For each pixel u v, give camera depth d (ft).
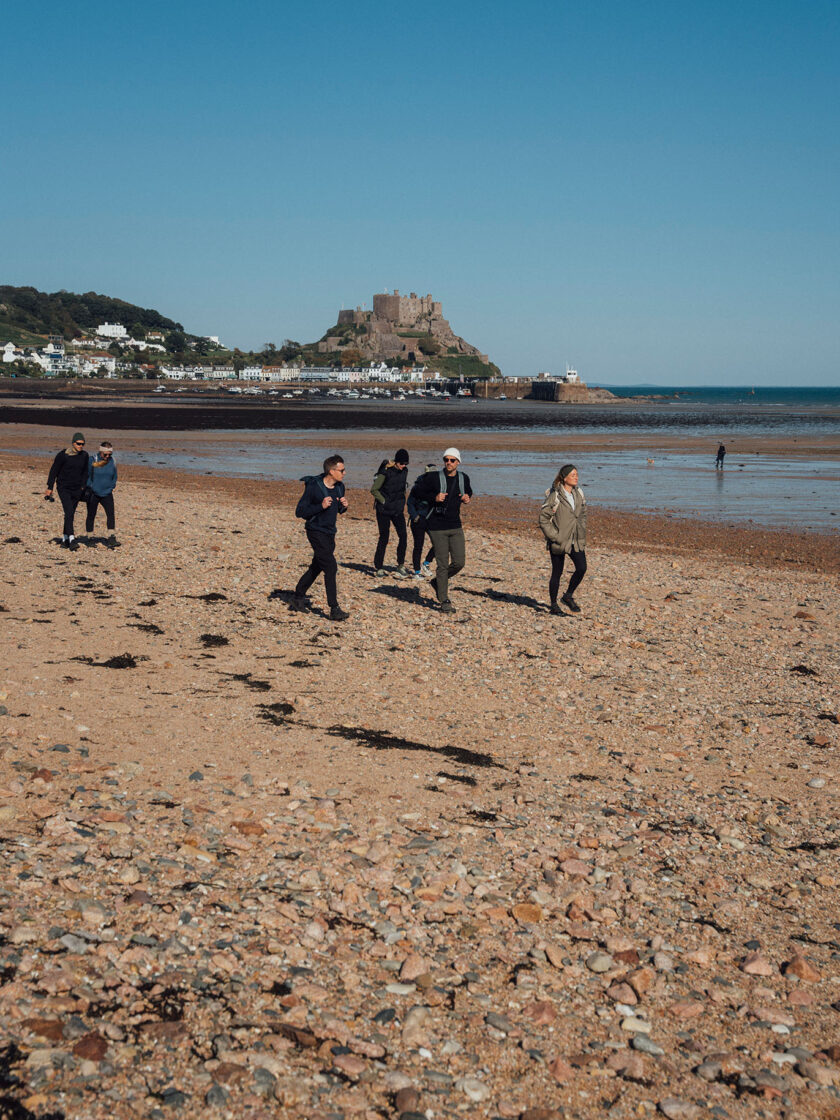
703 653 39.70
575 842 20.24
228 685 30.22
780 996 14.98
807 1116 12.06
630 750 27.09
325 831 19.40
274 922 15.33
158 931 14.62
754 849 20.67
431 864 18.34
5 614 36.99
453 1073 12.24
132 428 269.03
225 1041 12.12
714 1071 12.78
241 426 297.94
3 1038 11.44
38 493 85.92
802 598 54.75
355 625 40.52
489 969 14.90
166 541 60.54
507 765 24.94
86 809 19.03
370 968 14.55
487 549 68.95
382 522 52.65
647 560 68.44
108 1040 11.82
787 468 169.99
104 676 29.73
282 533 69.51
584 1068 12.64
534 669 35.40
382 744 25.77
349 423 338.34
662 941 16.28
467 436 262.47
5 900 14.78
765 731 29.53
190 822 19.16
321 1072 11.86
